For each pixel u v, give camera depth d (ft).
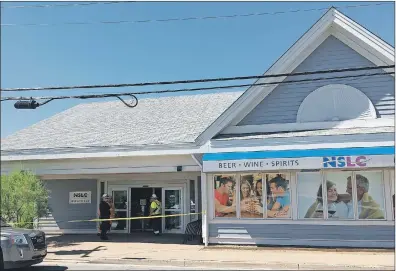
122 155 52.80
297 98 49.57
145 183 65.82
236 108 49.70
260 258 40.40
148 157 53.57
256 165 46.14
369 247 44.86
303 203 47.29
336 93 48.65
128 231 65.77
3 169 59.00
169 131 57.11
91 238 59.06
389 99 47.03
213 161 47.67
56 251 47.60
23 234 35.06
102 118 70.74
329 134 45.03
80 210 66.80
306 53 49.49
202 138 49.57
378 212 45.19
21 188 50.29
